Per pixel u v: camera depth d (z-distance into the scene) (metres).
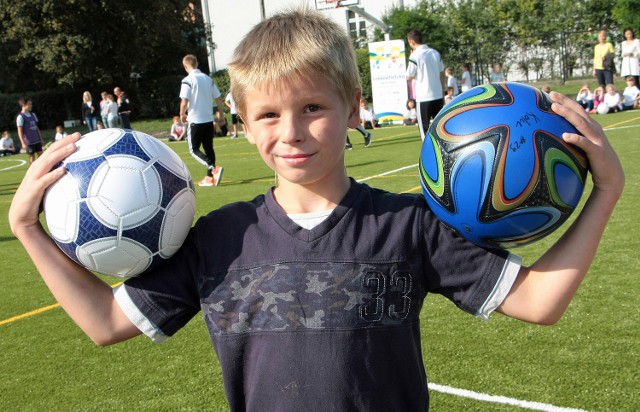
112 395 3.17
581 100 16.91
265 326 1.50
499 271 1.52
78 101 33.12
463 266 1.54
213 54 40.50
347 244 1.53
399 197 1.63
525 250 5.06
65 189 1.52
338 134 1.51
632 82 16.61
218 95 10.76
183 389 3.18
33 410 3.10
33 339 3.99
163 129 26.17
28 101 16.98
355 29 35.66
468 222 1.49
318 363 1.46
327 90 1.48
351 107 1.61
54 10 29.20
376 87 19.92
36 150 17.19
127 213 1.51
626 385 2.89
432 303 4.07
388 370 1.49
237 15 39.62
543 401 2.80
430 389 2.97
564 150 1.43
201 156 9.62
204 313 1.58
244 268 1.55
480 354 3.29
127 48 31.64
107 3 29.42
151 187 1.54
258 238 1.57
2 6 29.47
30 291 5.01
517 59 26.66
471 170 1.44
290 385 1.47
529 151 1.42
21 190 1.55
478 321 3.71
